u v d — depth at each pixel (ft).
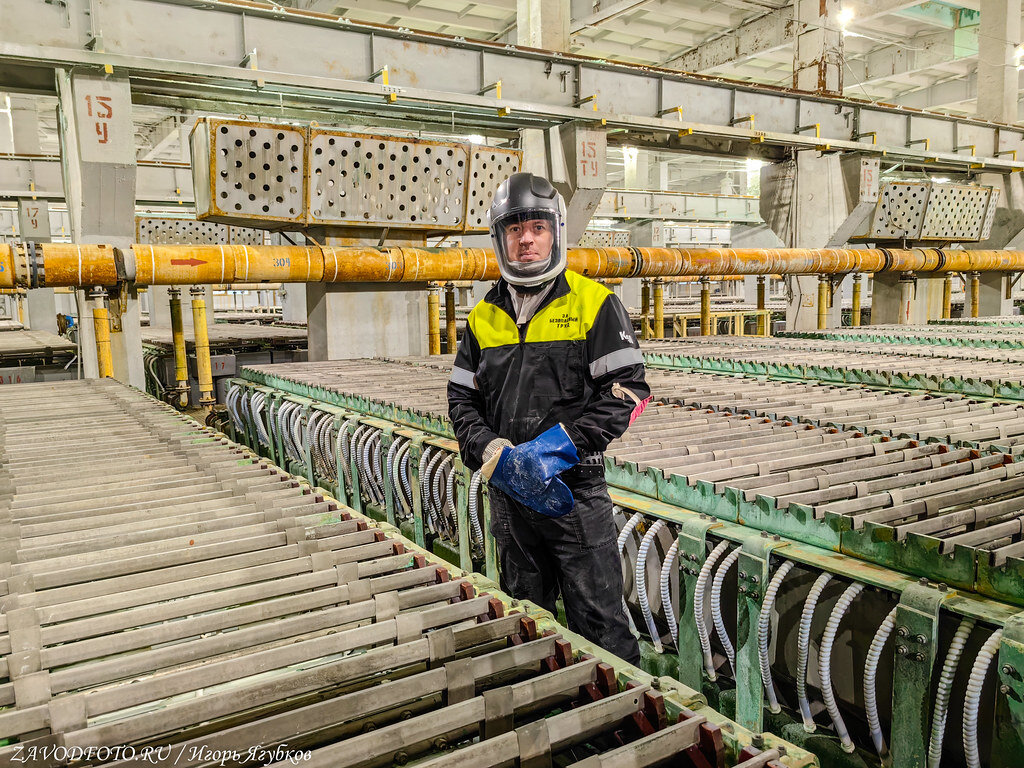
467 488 10.54
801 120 31.48
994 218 42.32
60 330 43.32
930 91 79.61
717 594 7.15
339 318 21.90
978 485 7.64
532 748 3.75
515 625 5.02
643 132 27.89
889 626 5.90
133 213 19.29
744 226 63.46
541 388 7.04
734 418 11.60
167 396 24.47
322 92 21.18
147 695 4.07
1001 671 5.06
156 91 21.21
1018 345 20.58
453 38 22.31
